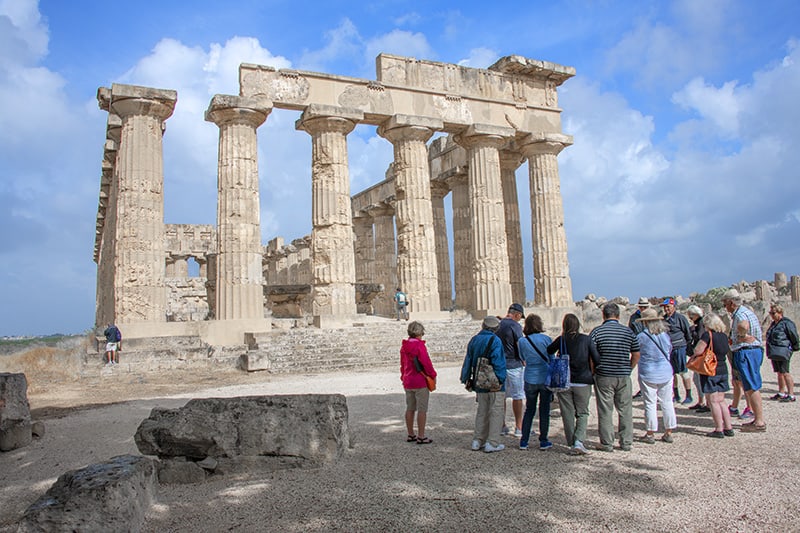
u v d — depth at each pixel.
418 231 26.86
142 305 21.53
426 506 6.24
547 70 30.41
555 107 30.98
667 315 12.72
